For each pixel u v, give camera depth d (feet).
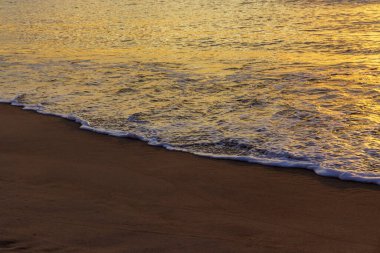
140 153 25.84
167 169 23.52
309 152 24.64
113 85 40.86
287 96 34.86
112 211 19.20
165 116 32.01
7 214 18.99
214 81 40.37
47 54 57.72
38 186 21.81
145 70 45.93
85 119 31.99
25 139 28.58
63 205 19.76
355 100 33.01
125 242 16.80
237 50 55.06
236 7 102.99
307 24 73.56
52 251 16.20
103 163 24.53
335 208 18.99
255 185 21.39
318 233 17.17
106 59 52.65
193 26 77.56
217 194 20.62
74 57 54.75
